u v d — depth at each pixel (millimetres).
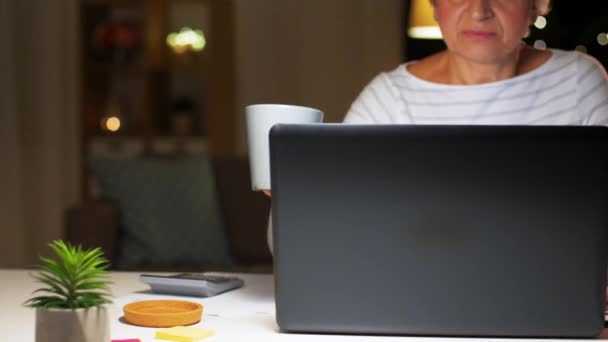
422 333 954
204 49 4703
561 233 922
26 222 4777
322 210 943
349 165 933
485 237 928
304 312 964
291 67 4828
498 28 1826
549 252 925
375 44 4750
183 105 4742
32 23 4719
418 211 932
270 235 1299
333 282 955
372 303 952
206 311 1131
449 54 1933
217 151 4656
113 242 3094
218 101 4660
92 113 4766
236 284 1334
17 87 4738
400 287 946
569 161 913
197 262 3174
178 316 1025
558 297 931
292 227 950
